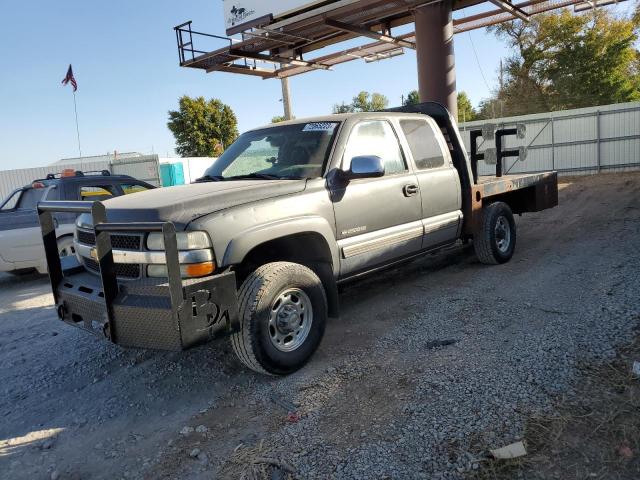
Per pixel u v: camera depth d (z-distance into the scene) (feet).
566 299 15.31
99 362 14.56
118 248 11.66
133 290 10.82
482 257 20.72
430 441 8.88
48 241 12.98
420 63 39.86
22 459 9.90
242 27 41.19
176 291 9.73
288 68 51.57
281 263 12.20
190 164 106.22
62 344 16.43
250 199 12.07
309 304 12.51
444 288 18.37
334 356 13.08
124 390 12.58
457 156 19.31
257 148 15.98
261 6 39.93
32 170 86.12
